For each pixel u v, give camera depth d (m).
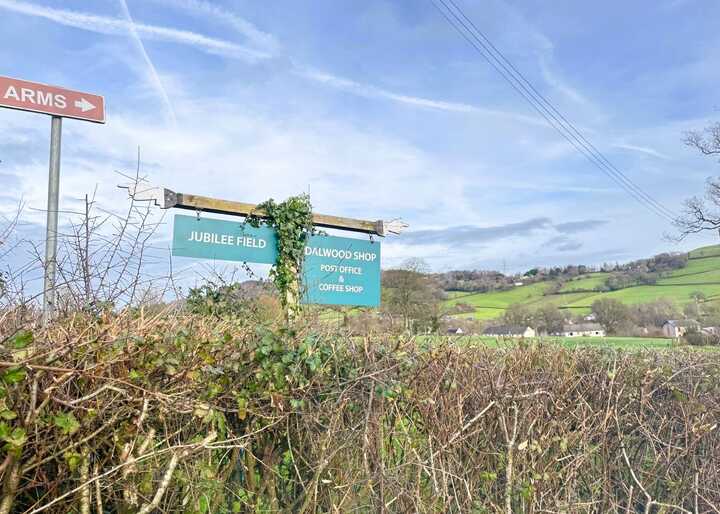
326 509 3.66
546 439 4.23
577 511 4.29
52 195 4.66
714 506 4.45
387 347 3.91
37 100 4.63
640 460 4.80
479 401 4.15
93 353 2.63
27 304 2.87
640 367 5.05
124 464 2.64
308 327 3.87
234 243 6.59
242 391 3.25
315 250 7.16
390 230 7.87
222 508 3.40
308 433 3.62
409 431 3.90
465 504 3.96
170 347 2.92
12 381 2.23
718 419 4.83
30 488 2.63
